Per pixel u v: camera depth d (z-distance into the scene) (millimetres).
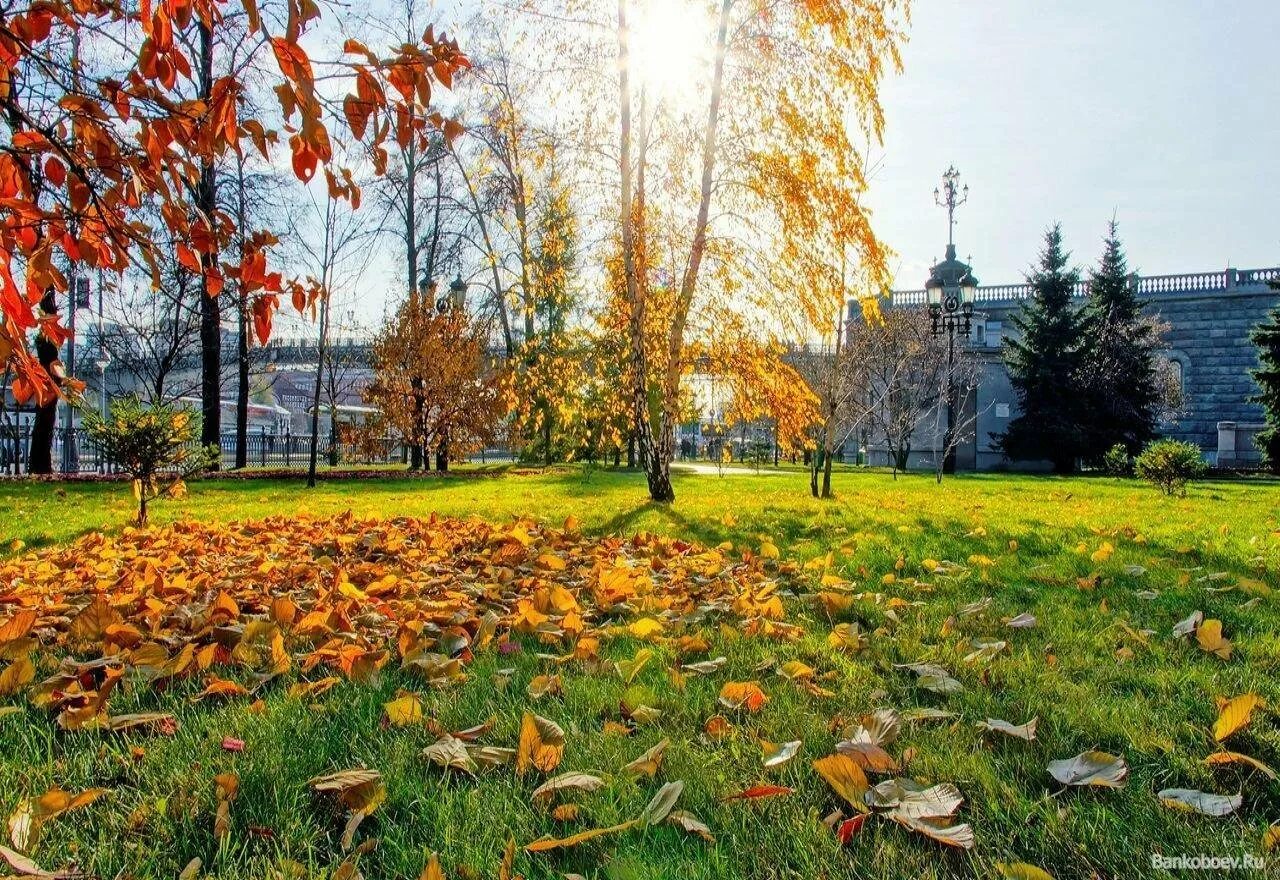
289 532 6305
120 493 11875
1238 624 3270
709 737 2037
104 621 3068
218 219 2344
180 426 7266
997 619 3367
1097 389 30891
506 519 8016
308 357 24188
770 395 10930
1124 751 1947
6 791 1689
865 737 1970
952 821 1618
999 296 38625
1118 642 3018
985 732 2068
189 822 1573
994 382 34125
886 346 26203
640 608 3635
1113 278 33000
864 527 6895
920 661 2711
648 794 1705
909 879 1389
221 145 1987
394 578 3855
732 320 10680
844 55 9680
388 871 1423
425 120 2090
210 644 2811
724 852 1486
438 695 2381
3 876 1321
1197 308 35969
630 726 2150
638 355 10672
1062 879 1408
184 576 4016
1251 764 1839
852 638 2908
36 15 1903
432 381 20891
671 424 10828
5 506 9578
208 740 1992
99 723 2061
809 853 1475
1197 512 9203
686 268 10750
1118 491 15258
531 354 13039
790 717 2176
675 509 9000
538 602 3492
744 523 7359
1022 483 19219
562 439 21734
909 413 28062
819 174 9844
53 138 1974
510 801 1672
